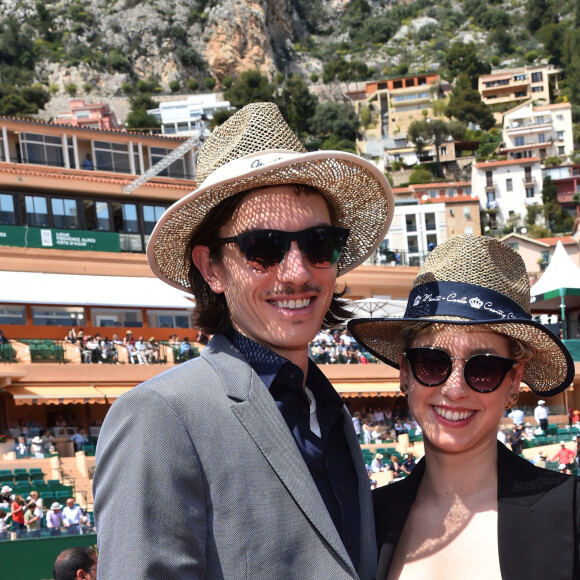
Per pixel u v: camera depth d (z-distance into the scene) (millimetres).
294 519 2645
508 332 3139
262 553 2574
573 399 33875
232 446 2643
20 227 33688
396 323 3320
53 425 29281
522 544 2883
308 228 2953
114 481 2533
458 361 3139
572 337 35625
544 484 2992
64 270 33906
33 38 168125
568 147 122875
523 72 151875
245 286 2971
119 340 31125
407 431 28656
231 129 3102
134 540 2422
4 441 24469
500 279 3158
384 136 138125
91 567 6199
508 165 111000
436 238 82875
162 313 34594
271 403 2801
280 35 185125
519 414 27047
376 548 3117
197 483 2568
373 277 40062
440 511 3145
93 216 35875
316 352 31812
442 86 147875
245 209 2957
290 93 141125
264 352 2979
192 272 3236
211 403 2682
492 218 108375
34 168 34844
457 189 110625
